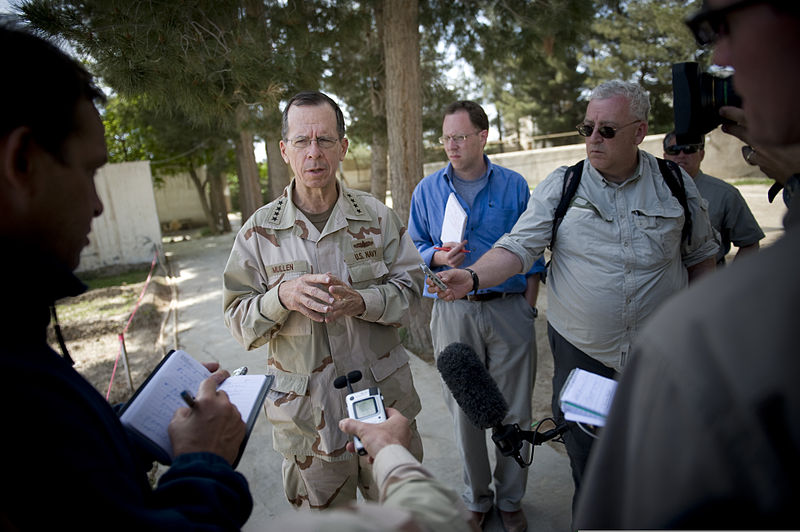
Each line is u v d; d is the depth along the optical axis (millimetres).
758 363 452
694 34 611
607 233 1974
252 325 1896
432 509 835
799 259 482
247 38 4188
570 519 2619
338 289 1763
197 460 951
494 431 1566
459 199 2807
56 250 812
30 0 2975
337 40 5926
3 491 633
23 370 688
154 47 3477
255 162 11555
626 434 541
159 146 14773
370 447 1142
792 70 515
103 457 729
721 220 2906
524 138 23891
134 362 5465
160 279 9984
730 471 447
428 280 2135
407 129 4527
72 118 791
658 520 483
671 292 1995
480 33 6496
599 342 2010
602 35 16891
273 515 2809
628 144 1928
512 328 2633
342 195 2094
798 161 588
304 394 1924
